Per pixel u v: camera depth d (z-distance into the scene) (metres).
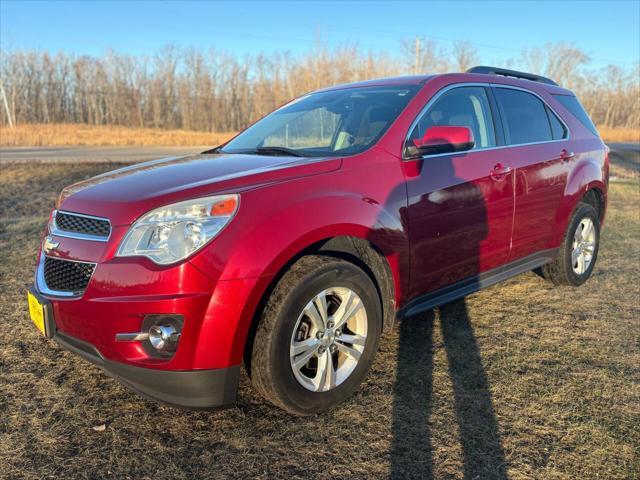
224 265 2.19
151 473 2.16
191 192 2.32
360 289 2.65
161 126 77.50
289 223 2.36
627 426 2.47
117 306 2.19
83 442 2.36
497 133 3.70
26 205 9.32
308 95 4.09
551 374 2.99
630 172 19.09
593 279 4.81
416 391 2.80
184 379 2.22
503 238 3.64
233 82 74.06
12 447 2.31
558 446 2.33
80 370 3.05
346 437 2.40
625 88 75.69
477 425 2.49
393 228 2.82
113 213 2.34
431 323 3.73
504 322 3.76
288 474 2.15
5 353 3.24
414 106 3.22
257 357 2.36
